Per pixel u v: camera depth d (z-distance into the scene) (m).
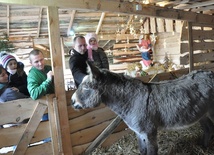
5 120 2.55
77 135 3.15
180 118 2.66
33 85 2.65
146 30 8.45
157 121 2.65
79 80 2.94
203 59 5.50
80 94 2.52
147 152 2.66
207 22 5.28
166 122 2.67
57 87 2.82
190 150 3.22
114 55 8.78
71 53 3.22
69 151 2.99
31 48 8.06
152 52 8.30
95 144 3.30
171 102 2.63
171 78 4.46
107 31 8.61
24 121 2.76
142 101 2.59
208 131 3.22
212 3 4.94
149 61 7.02
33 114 2.71
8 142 2.61
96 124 3.39
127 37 8.69
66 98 3.02
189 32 5.04
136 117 2.59
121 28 8.66
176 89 2.71
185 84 2.79
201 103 2.76
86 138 3.26
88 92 2.50
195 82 2.83
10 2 2.46
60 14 6.95
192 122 2.78
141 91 2.62
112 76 2.59
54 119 2.85
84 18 7.50
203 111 2.83
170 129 2.76
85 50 3.14
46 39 8.08
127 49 8.83
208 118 3.16
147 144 2.64
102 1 3.21
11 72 2.90
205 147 3.27
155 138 2.65
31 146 2.75
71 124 3.09
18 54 8.01
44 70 3.00
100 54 3.49
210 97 2.82
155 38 8.09
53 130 2.85
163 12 4.14
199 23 5.21
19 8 6.13
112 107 2.67
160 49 8.00
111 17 7.74
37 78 2.72
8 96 2.64
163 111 2.62
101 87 2.51
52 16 2.76
